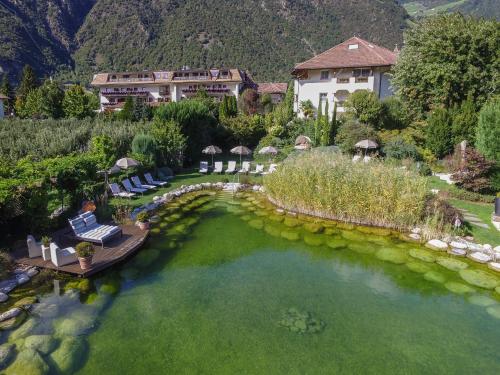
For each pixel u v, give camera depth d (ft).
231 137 97.25
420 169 64.03
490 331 23.66
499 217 41.45
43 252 29.81
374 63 102.73
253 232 41.11
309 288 28.73
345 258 34.63
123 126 76.69
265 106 151.02
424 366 20.24
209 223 43.96
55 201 36.91
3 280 27.22
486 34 74.18
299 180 46.65
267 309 25.54
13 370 18.63
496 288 28.94
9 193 30.35
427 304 26.78
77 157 42.93
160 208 49.06
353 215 43.29
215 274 30.73
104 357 20.16
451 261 33.65
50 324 22.79
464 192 51.29
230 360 20.22
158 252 34.73
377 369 19.84
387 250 36.19
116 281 28.73
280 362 20.18
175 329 22.88
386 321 24.47
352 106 88.53
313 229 41.83
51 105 135.74
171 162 72.69
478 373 19.81
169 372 19.20
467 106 69.82
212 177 68.54
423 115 85.05
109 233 34.19
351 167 45.68
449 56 75.72
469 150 52.90
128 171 57.72
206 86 187.21
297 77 122.62
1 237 31.73
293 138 95.25
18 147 59.26
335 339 22.38
